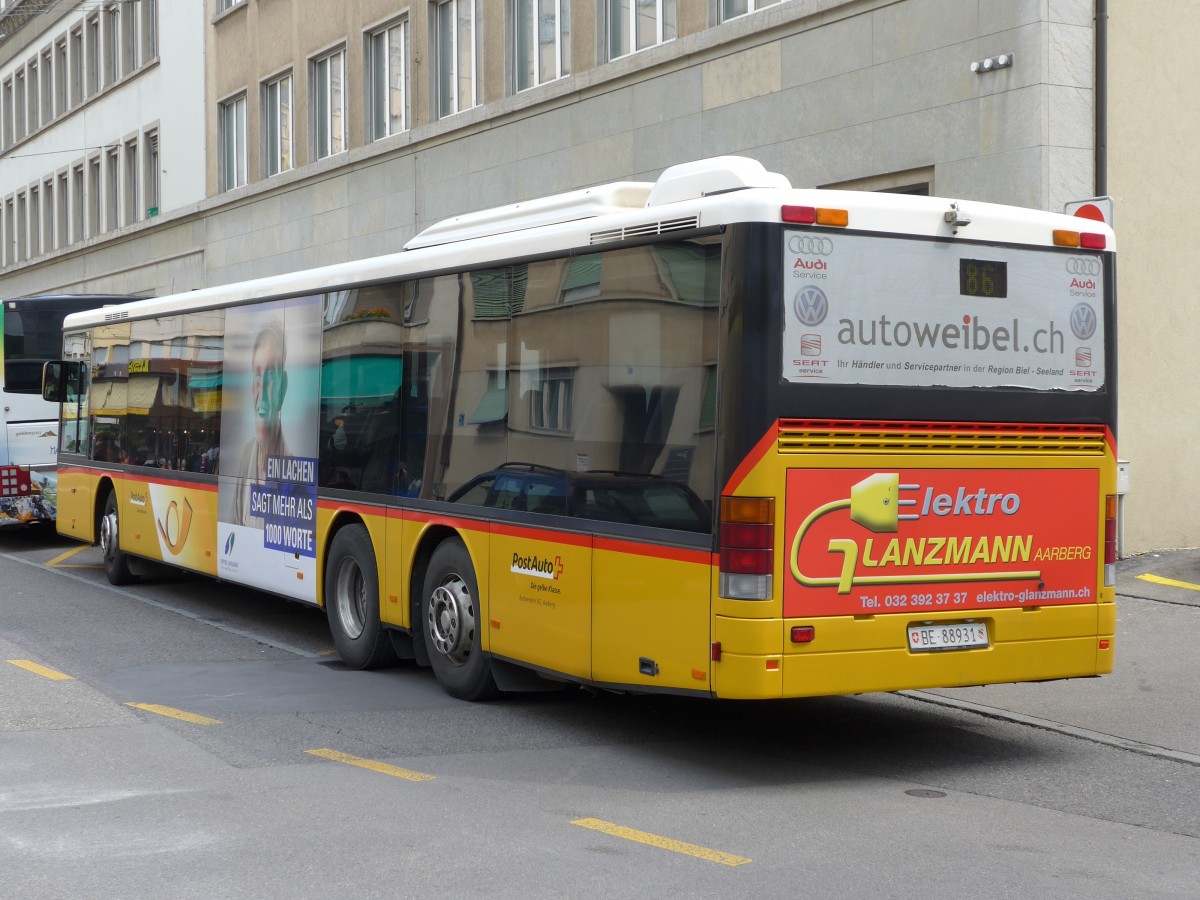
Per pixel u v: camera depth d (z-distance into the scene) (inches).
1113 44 532.1
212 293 506.9
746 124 642.2
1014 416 295.4
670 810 258.7
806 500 272.8
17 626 482.6
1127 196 536.1
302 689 377.1
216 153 1254.9
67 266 1631.4
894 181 574.2
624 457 298.8
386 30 986.7
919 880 217.3
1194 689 366.0
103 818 249.1
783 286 272.8
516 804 261.4
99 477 611.2
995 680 292.2
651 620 289.4
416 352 379.2
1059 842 240.4
